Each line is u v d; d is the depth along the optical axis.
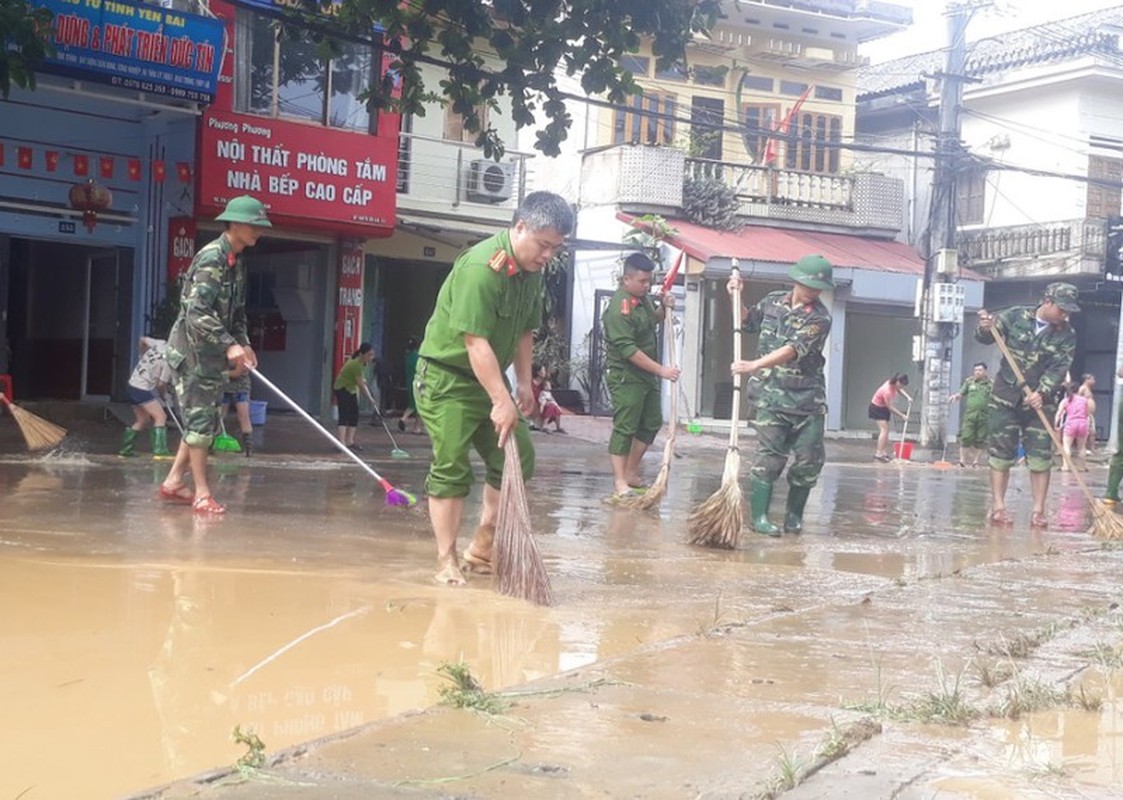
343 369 15.79
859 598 5.76
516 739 3.19
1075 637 4.97
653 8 12.27
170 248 17.45
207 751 3.13
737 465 7.64
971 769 3.11
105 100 16.16
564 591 5.68
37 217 16.48
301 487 10.10
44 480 9.66
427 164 20.56
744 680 3.97
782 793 2.85
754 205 25.53
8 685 3.70
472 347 5.45
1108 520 9.28
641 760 3.05
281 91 18.08
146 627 4.51
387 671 3.99
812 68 26.45
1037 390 9.84
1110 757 3.27
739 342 8.01
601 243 21.00
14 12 11.41
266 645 4.30
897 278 24.83
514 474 5.40
